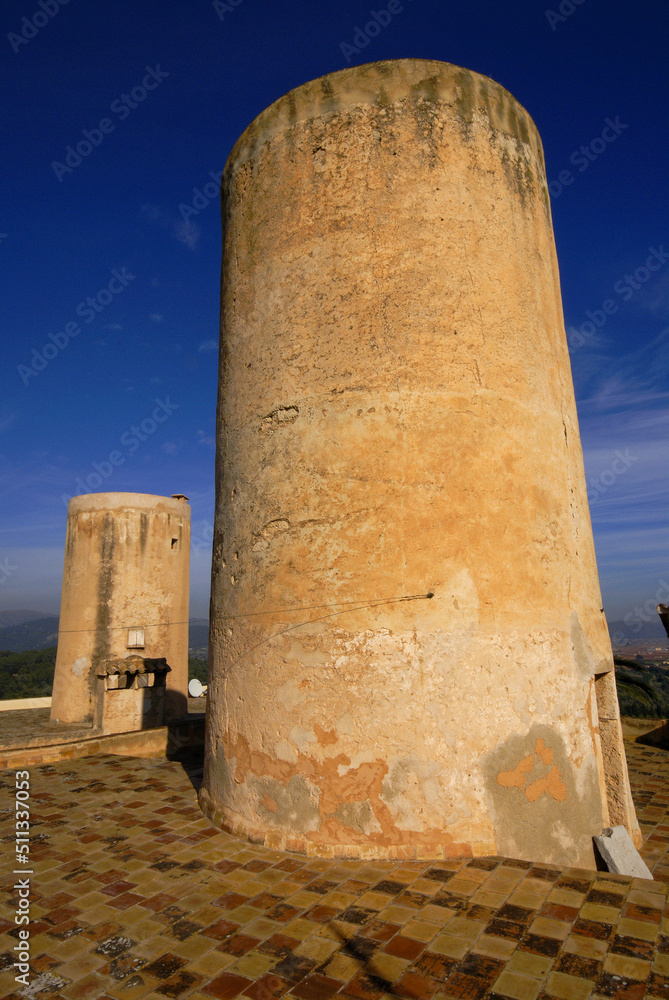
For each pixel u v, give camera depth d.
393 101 5.05
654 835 5.09
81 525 15.47
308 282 5.04
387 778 4.18
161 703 12.16
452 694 4.28
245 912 3.49
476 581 4.46
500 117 5.39
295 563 4.69
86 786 6.12
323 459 4.72
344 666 4.38
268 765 4.57
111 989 2.82
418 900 3.54
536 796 4.33
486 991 2.72
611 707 5.23
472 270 4.90
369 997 2.72
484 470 4.64
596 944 3.05
